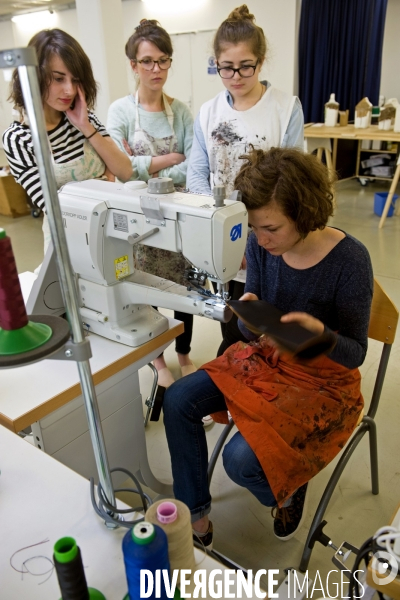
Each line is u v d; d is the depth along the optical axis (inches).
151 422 86.9
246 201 46.3
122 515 32.6
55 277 54.8
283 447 47.2
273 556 62.4
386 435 81.7
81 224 51.7
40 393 46.9
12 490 35.2
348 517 67.6
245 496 72.1
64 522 32.7
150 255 82.0
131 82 272.5
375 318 58.3
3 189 209.8
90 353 26.7
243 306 46.9
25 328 25.7
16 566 29.8
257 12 231.9
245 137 78.1
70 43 61.2
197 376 54.5
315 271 50.1
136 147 86.7
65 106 64.1
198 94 268.1
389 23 258.8
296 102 78.2
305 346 39.2
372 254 156.1
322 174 46.1
